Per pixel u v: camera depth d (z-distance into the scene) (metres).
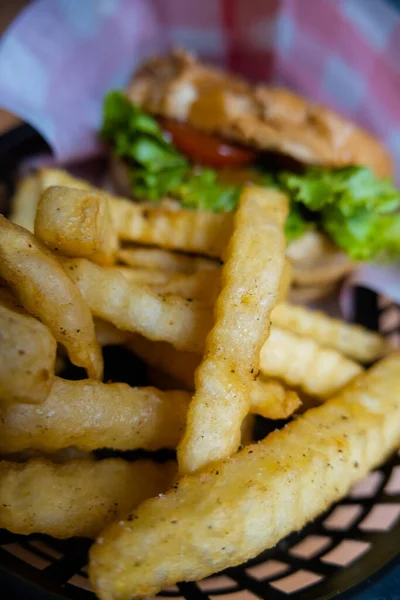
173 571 0.13
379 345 0.20
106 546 0.13
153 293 0.16
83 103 0.28
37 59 0.27
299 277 0.24
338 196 0.24
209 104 0.25
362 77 0.29
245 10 0.29
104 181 0.29
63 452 0.15
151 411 0.15
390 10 0.27
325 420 0.16
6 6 0.27
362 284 0.25
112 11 0.28
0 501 0.14
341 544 0.16
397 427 0.17
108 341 0.17
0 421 0.14
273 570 0.15
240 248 0.16
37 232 0.15
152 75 0.28
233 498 0.13
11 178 0.23
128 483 0.15
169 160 0.25
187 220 0.18
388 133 0.29
